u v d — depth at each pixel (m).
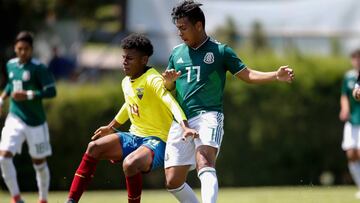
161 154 26.47
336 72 70.06
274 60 70.38
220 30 80.00
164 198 46.06
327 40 82.00
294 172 69.62
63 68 80.19
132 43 26.66
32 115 37.56
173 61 26.89
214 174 25.09
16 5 79.44
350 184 70.94
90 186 66.81
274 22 83.31
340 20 81.94
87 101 66.31
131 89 26.97
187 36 26.08
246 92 68.06
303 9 83.44
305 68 69.88
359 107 49.72
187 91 26.22
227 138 68.19
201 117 25.88
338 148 70.44
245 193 51.22
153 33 81.81
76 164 66.56
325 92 69.94
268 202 41.62
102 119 66.69
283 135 69.00
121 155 26.75
